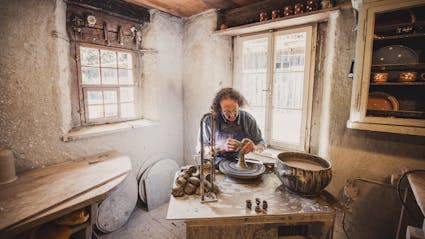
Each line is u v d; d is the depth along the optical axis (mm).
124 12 2242
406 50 1412
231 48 2586
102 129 2105
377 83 1419
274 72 2301
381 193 1655
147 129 2510
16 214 1104
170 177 2664
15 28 1550
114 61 2318
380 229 1695
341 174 1789
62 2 1816
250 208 1076
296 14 1879
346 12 1623
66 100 1903
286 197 1182
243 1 2213
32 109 1678
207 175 1405
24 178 1537
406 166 1534
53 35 1734
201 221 1014
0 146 1558
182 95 2867
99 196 1354
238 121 1799
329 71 1762
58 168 1733
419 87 1438
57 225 1399
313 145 2164
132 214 2354
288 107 2262
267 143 2439
